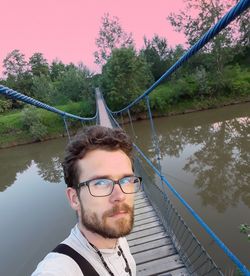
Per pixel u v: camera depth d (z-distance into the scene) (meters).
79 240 0.71
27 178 13.70
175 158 11.93
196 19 26.58
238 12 1.26
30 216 8.77
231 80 25.08
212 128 17.42
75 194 0.74
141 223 4.72
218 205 6.99
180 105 25.48
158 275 3.38
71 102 30.77
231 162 10.26
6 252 7.06
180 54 33.34
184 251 3.69
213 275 3.02
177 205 7.35
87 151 0.71
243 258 4.94
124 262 0.80
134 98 25.38
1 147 24.33
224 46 26.06
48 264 0.65
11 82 43.72
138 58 26.77
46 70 53.94
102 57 34.12
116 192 0.70
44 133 24.19
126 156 0.74
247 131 15.01
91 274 0.67
